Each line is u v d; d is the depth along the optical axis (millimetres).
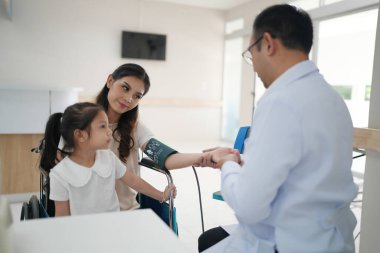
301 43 899
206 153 1351
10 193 2998
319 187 845
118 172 1408
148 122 6883
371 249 1543
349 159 923
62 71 6086
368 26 4863
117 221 758
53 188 1232
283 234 877
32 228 710
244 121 6523
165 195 1460
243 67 6523
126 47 6375
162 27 6684
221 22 7102
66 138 1259
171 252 630
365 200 1563
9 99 2830
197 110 7184
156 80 6766
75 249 627
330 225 872
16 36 5746
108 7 6258
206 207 3070
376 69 1490
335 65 5312
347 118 917
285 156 792
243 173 840
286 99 822
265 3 5809
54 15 5930
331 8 4371
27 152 3031
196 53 6996
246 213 839
